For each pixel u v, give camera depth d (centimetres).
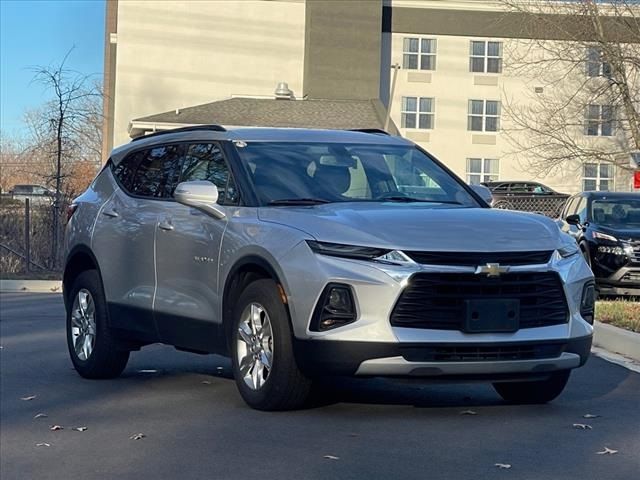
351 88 4569
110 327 872
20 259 2161
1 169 5272
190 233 770
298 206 727
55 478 580
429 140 4766
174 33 4522
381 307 632
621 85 2981
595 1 2994
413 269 634
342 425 679
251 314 700
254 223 711
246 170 760
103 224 888
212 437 654
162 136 881
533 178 4741
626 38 2981
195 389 838
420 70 4759
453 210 714
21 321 1345
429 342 632
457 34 4762
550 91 4162
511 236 670
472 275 642
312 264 650
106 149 4569
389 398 780
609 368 948
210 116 3816
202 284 753
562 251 685
